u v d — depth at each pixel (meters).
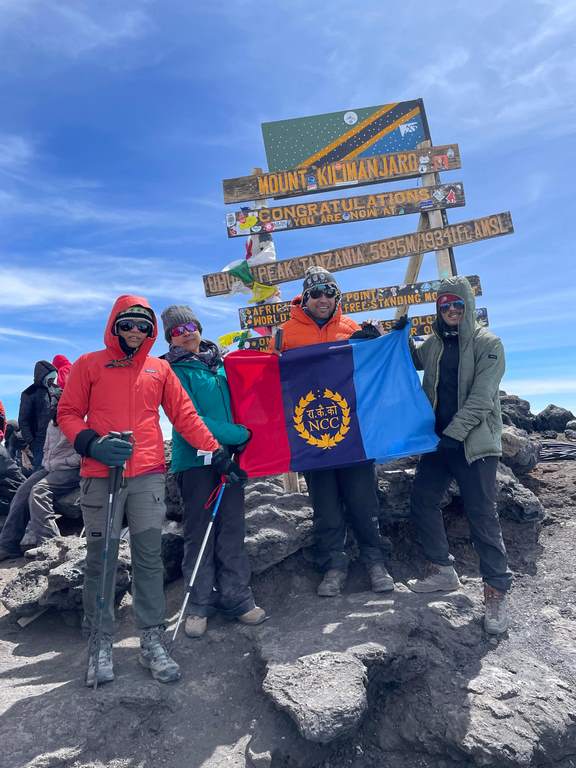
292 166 6.25
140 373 3.51
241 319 5.77
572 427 8.01
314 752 3.08
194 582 3.89
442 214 6.19
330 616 3.90
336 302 4.34
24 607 4.54
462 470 3.93
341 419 4.23
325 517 4.32
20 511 6.40
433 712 3.31
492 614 3.83
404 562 4.80
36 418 7.16
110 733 3.03
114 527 3.35
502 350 3.95
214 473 3.94
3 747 2.86
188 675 3.50
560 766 3.15
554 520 5.30
